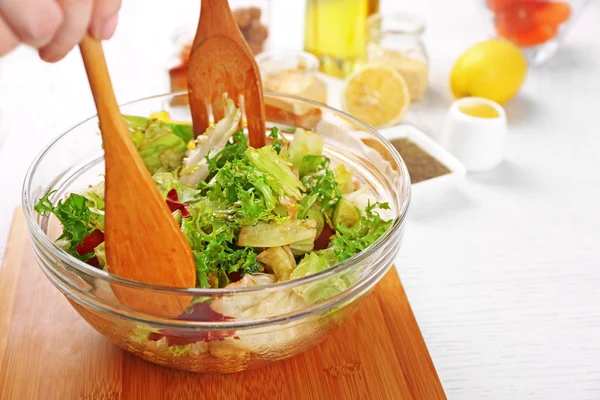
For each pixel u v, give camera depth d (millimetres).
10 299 793
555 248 891
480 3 1177
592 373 779
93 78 613
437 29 1245
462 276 858
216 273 723
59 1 533
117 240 678
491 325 814
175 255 686
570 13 1136
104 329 713
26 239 848
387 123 1052
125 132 643
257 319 677
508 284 851
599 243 898
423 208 937
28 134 1016
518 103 1103
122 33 1216
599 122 1074
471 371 779
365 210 756
